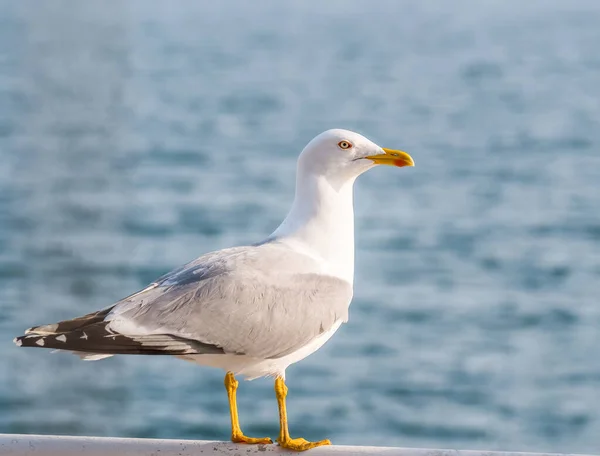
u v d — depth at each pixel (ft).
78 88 210.38
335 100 216.33
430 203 106.52
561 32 444.96
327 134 21.49
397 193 111.86
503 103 204.54
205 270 19.97
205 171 123.95
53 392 53.57
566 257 83.82
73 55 257.55
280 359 20.17
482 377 57.62
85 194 107.04
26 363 56.95
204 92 229.66
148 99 211.61
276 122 177.17
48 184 112.06
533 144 149.07
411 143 153.79
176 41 412.57
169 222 94.73
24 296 70.79
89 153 134.21
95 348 18.29
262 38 440.45
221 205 102.32
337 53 354.13
